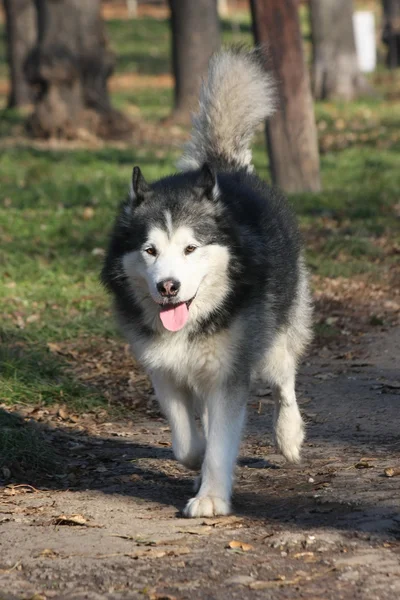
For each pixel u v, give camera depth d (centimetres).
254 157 2947
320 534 704
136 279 812
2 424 1016
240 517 770
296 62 2353
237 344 808
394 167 2769
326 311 1583
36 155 2958
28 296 1639
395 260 1886
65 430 1095
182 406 844
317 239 2002
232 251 809
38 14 3328
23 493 877
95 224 2092
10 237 1994
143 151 3059
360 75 4388
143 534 730
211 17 3706
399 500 771
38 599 610
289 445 933
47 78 3303
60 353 1379
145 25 7319
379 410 1118
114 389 1255
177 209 800
